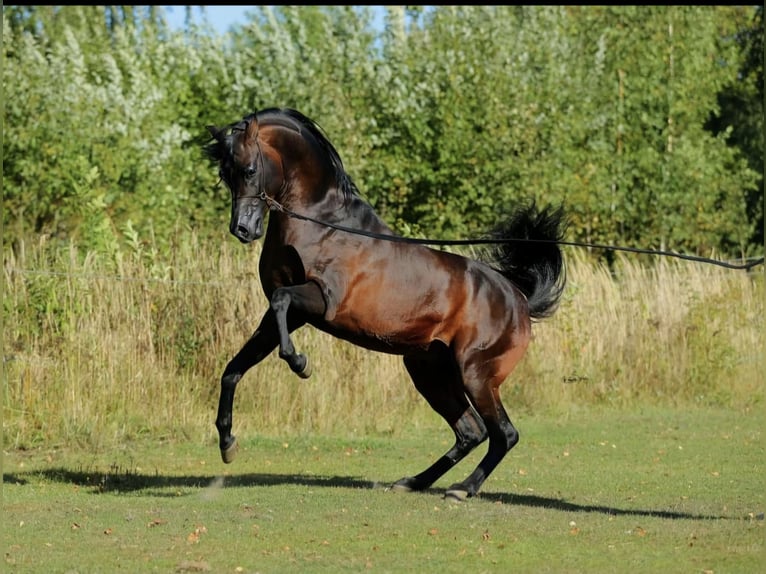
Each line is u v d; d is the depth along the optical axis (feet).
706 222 99.55
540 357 64.03
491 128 88.17
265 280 35.96
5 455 45.24
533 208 39.78
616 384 65.10
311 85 88.94
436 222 85.97
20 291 50.65
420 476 38.60
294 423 53.26
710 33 109.70
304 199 35.27
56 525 31.60
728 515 34.81
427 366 38.60
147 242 68.28
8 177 73.82
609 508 35.83
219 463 44.91
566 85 95.76
